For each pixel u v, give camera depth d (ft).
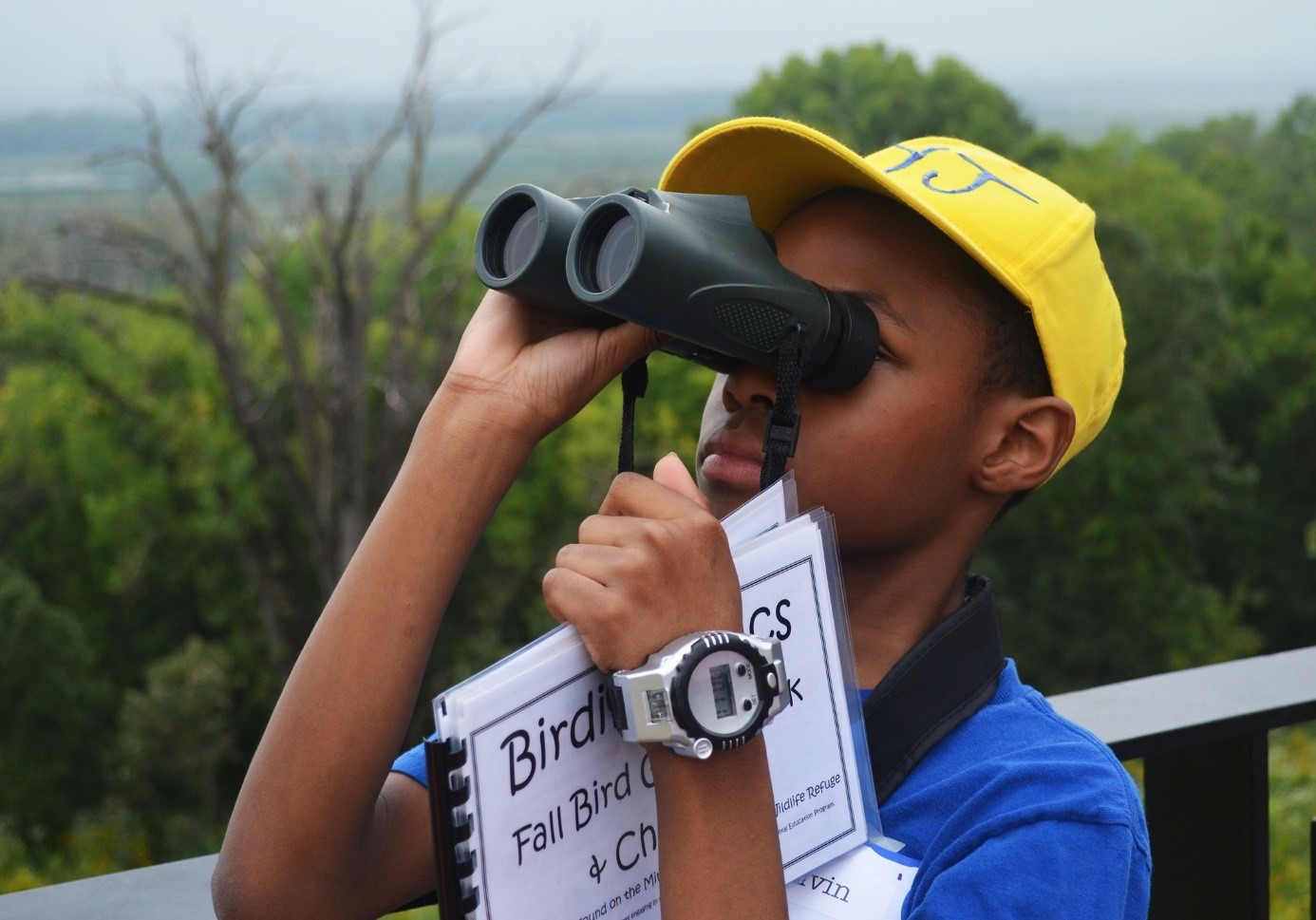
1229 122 144.15
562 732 2.22
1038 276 2.77
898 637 2.92
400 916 14.73
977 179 2.90
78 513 78.07
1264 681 4.57
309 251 57.06
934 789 2.73
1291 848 22.36
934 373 2.74
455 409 2.58
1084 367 2.91
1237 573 105.70
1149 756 4.12
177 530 73.31
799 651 2.46
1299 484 106.42
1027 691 3.02
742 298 2.32
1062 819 2.52
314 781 2.48
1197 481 89.10
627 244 2.24
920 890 2.52
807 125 2.75
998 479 2.86
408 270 56.54
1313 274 107.34
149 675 72.54
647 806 2.37
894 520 2.77
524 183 2.37
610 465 74.84
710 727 2.11
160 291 62.28
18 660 74.18
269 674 77.71
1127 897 2.54
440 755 2.05
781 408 2.42
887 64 109.19
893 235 2.82
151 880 3.46
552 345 2.56
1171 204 107.65
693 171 3.08
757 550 2.37
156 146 52.08
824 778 2.51
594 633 2.18
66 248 54.60
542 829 2.19
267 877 2.51
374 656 2.50
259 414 59.77
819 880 2.62
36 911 3.30
